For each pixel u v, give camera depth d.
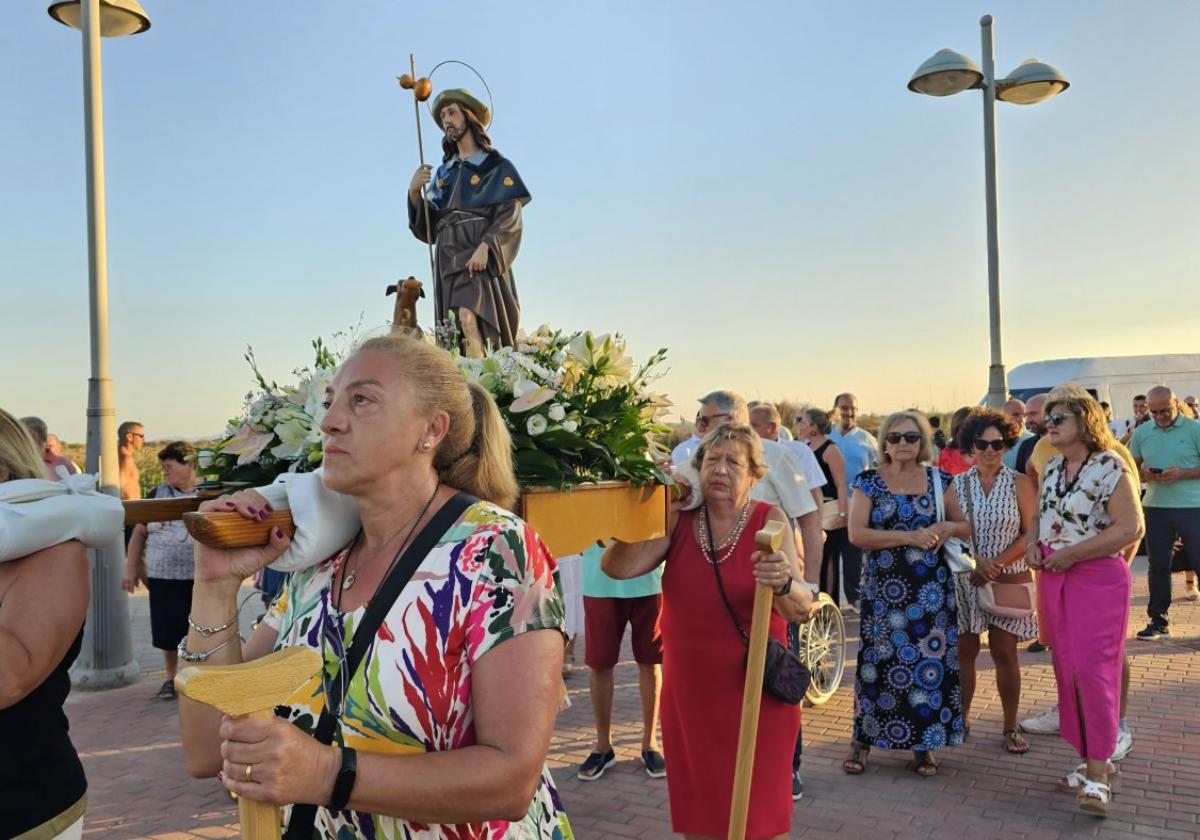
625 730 5.82
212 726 1.70
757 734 3.19
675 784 3.35
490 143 4.11
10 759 2.10
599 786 4.86
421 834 1.54
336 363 2.67
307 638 1.62
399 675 1.49
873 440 8.86
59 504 2.09
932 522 4.88
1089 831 4.21
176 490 6.80
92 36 7.16
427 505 1.64
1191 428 7.56
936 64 9.20
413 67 3.57
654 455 2.95
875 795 4.68
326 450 1.59
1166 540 7.68
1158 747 5.22
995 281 9.62
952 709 4.84
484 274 3.93
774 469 4.71
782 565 2.72
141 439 9.02
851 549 8.09
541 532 2.49
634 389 2.91
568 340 3.02
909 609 4.81
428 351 1.69
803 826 4.32
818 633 6.39
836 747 5.45
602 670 5.00
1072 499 4.43
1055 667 4.57
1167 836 4.15
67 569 2.11
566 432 2.59
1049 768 4.97
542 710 1.46
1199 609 8.86
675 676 3.36
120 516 2.21
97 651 7.16
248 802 1.38
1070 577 4.45
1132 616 8.58
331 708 1.52
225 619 1.66
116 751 5.66
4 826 2.08
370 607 1.53
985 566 5.04
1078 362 16.44
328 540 1.66
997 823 4.31
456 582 1.50
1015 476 5.06
